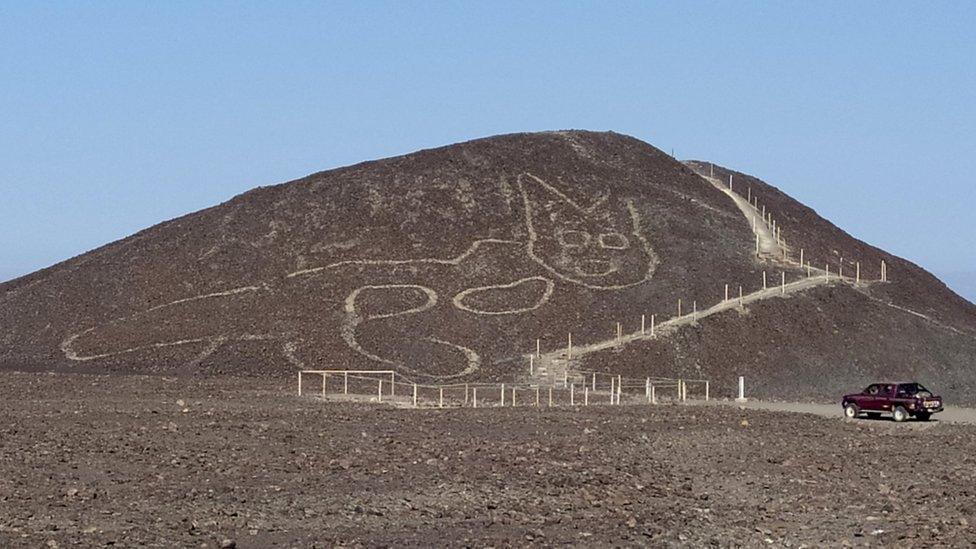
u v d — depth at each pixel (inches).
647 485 1560.0
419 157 5664.4
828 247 5255.9
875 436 2293.3
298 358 4065.0
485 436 2106.3
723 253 4857.3
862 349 4212.6
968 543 1202.0
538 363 4008.4
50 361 4163.4
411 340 4190.5
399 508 1343.5
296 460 1700.3
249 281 4707.2
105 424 2118.6
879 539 1234.0
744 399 3540.8
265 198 5418.3
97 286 4803.2
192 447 1815.9
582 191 5324.8
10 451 1692.9
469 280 4633.4
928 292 5036.9
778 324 4269.2
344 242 4940.9
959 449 2062.0
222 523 1224.2
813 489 1577.3
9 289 4945.9
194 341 4247.0
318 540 1155.3
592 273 4672.7
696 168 6127.0
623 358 3993.6
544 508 1360.7
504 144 5757.9
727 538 1230.9
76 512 1259.2
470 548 1131.3
